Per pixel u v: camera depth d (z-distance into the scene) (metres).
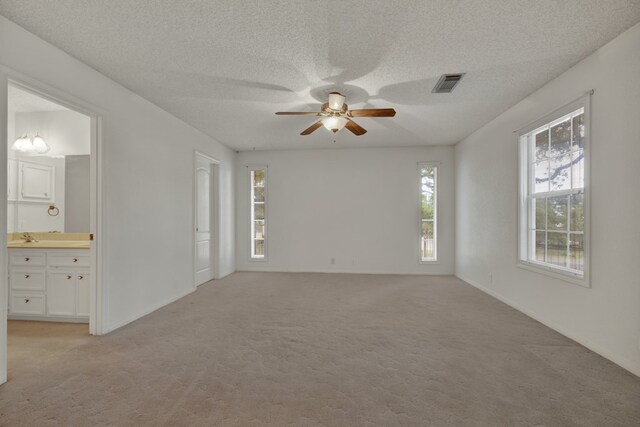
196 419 1.80
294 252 6.59
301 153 6.59
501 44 2.59
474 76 3.16
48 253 3.37
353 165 6.46
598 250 2.63
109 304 3.15
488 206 4.71
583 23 2.30
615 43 2.48
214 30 2.39
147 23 2.31
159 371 2.36
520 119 3.83
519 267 3.82
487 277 4.75
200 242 5.37
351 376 2.29
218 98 3.71
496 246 4.46
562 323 3.09
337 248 6.50
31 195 4.29
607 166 2.54
